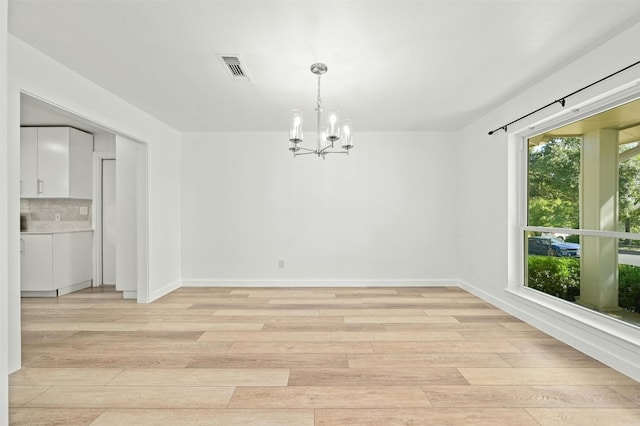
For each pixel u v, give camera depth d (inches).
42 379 85.0
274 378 85.6
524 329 121.0
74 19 80.1
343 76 113.6
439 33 86.3
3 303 42.5
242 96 133.1
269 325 125.7
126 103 140.3
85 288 193.0
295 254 193.8
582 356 98.1
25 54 91.7
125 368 91.1
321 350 102.8
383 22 81.4
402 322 129.1
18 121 89.8
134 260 167.3
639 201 89.0
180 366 92.2
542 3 74.0
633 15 78.2
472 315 137.8
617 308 95.8
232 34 87.1
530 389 80.1
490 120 153.3
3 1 41.6
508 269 139.9
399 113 156.4
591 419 68.6
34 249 168.9
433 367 91.5
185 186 193.6
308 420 68.5
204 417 69.5
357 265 193.8
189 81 118.1
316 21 81.0
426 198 193.0
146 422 67.9
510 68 107.0
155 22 81.5
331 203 193.6
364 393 78.5
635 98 89.0
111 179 203.5
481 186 162.7
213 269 193.8
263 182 193.8
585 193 106.1
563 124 114.4
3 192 42.2
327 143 115.6
